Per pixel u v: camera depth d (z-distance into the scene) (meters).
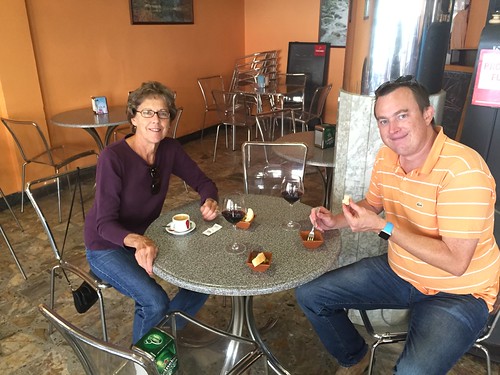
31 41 3.50
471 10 4.27
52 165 3.24
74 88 4.00
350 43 1.85
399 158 1.44
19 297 2.37
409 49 1.72
